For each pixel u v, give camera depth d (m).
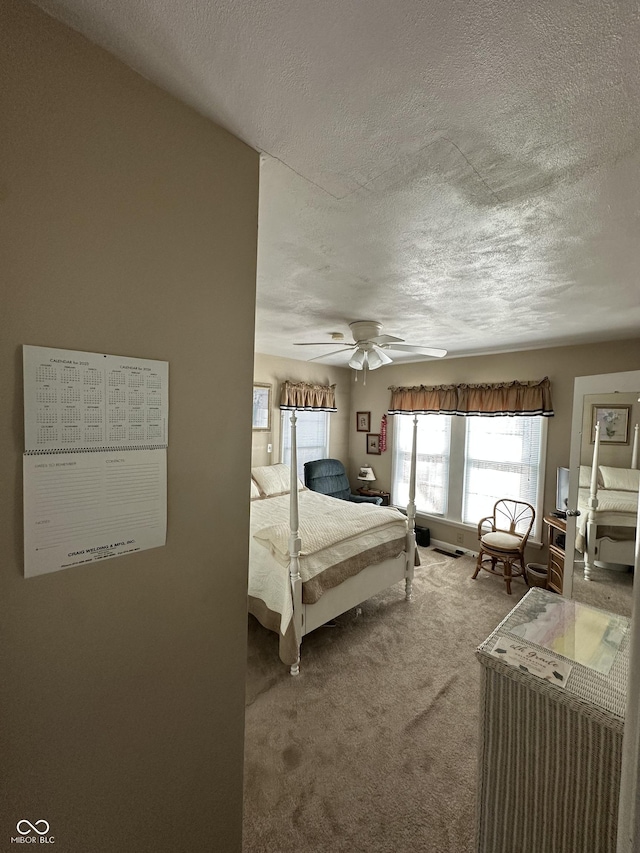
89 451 0.75
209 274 0.93
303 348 4.06
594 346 3.42
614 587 2.66
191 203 0.88
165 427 0.87
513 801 1.04
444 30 0.65
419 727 1.91
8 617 0.67
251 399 1.04
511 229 1.37
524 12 0.61
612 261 1.64
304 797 1.55
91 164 0.72
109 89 0.74
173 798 0.93
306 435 5.06
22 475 0.68
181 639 0.93
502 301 2.25
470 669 2.38
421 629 2.83
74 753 0.76
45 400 0.69
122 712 0.83
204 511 0.96
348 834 1.41
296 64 0.73
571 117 0.84
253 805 1.51
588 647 1.13
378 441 5.21
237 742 1.06
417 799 1.55
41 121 0.66
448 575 3.83
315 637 2.72
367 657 2.49
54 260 0.69
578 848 0.93
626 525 2.61
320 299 2.26
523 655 1.08
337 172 1.07
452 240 1.46
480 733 1.11
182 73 0.77
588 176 1.06
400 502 5.03
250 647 2.60
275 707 2.04
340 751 1.77
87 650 0.77
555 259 1.62
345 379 5.52
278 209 1.26
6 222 0.63
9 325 0.65
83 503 0.75
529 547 3.87
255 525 2.96
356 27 0.65
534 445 3.88
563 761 0.95
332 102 0.82
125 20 0.66
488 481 4.21
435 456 4.67
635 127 0.86
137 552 0.84
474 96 0.79
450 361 4.45
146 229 0.81
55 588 0.72
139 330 0.81
